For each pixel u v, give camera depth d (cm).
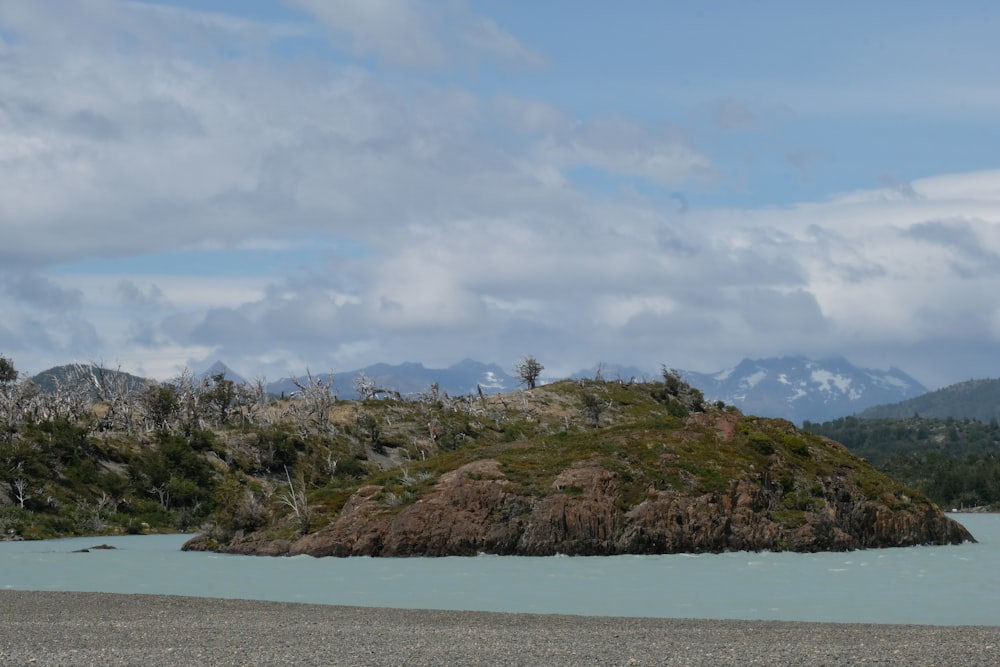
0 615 3803
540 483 7006
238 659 2667
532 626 3472
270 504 7856
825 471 7612
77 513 10944
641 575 5453
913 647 2864
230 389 16638
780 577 5347
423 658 2691
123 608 4034
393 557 6644
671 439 7675
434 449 15662
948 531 7731
